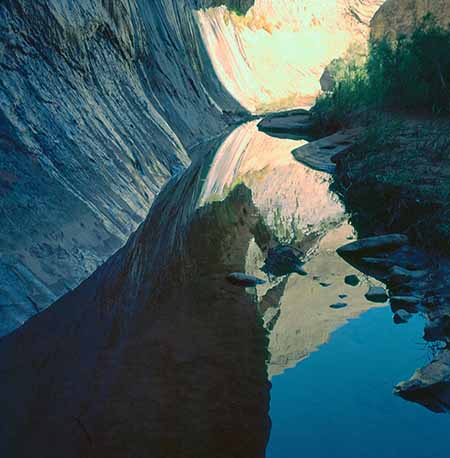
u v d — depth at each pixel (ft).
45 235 17.24
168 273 19.52
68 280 16.89
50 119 20.77
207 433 11.69
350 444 11.84
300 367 14.26
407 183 27.09
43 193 18.26
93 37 27.58
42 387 12.76
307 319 16.75
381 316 17.07
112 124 26.50
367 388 13.60
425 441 12.05
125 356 14.20
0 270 15.35
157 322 16.08
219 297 17.99
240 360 14.43
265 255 21.68
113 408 12.21
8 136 18.24
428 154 32.07
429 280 19.25
